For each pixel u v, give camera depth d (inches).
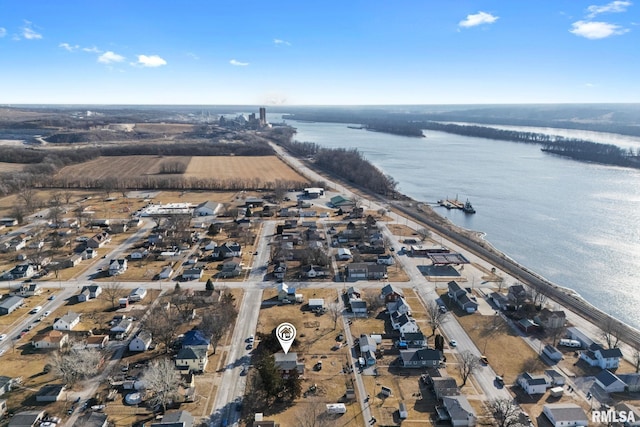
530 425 3058.6
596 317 4655.5
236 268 5693.9
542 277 5900.6
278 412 3186.5
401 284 5482.3
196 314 4628.4
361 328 4421.8
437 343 3976.4
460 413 3100.4
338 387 3486.7
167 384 3253.0
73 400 3299.7
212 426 3043.8
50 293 5137.8
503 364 3831.2
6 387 3371.1
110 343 4094.5
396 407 3267.7
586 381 3592.5
